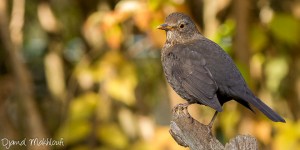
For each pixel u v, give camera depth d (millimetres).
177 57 11453
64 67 14781
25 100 13711
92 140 13445
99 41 14023
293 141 12336
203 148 9688
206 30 13523
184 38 11836
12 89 14070
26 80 13695
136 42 14547
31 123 13719
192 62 11258
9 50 13609
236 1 12570
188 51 11430
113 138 12883
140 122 13922
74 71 13930
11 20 14352
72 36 14977
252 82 12656
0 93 14023
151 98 15023
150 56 14828
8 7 14602
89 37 14188
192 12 13766
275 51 13758
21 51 13836
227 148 8906
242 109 12734
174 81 11445
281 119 10273
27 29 15234
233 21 13016
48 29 14422
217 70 11031
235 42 12633
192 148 9734
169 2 12188
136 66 14078
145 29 12328
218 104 10578
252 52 12906
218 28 13453
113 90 12883
